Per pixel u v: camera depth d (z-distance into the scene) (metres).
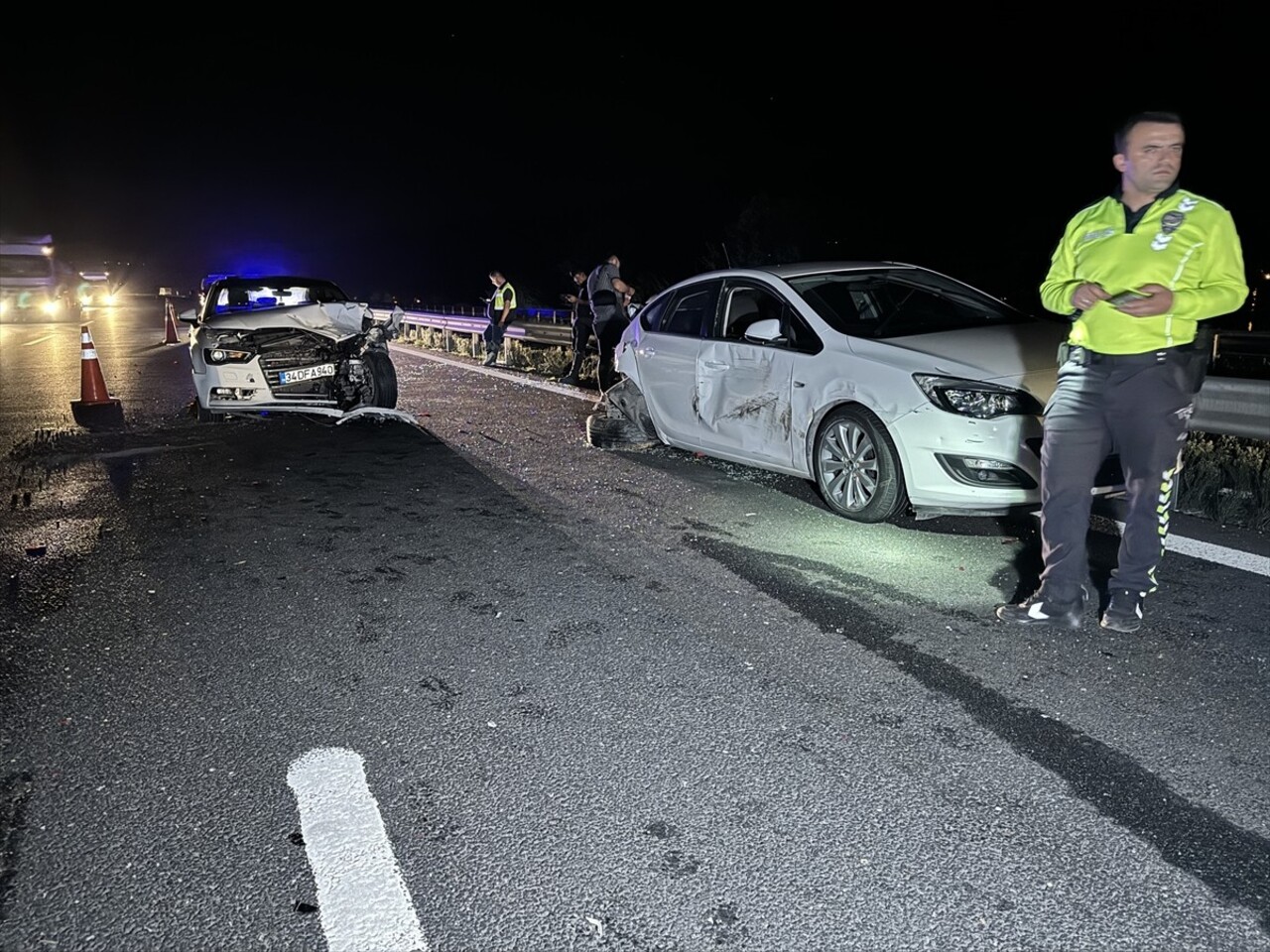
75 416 10.41
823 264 7.25
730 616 4.61
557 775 3.26
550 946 2.49
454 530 6.13
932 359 5.78
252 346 9.93
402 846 2.90
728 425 7.11
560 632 4.46
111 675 4.06
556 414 10.71
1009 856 2.80
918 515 5.93
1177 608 4.56
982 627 4.41
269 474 7.81
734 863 2.79
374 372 10.22
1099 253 3.90
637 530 6.04
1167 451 4.05
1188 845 2.84
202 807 3.10
